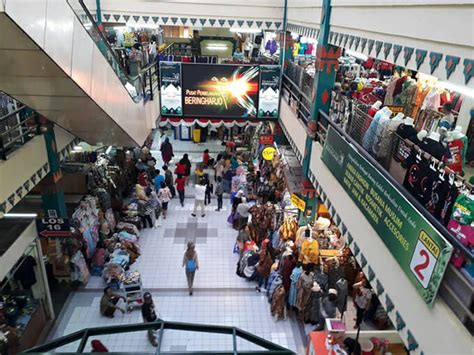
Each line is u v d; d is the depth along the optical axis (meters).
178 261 8.96
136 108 7.52
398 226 3.62
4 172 5.05
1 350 5.59
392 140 4.11
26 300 6.64
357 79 8.21
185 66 9.80
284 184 9.99
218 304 7.68
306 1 8.05
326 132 6.13
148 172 12.08
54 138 6.66
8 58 3.40
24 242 5.84
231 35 18.05
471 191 3.01
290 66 9.48
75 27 4.10
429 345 3.06
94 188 9.63
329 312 6.54
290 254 7.43
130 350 3.50
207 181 11.39
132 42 11.01
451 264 2.85
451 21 3.07
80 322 7.12
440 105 5.80
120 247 8.56
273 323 7.27
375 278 4.16
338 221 5.51
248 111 10.37
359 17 5.07
